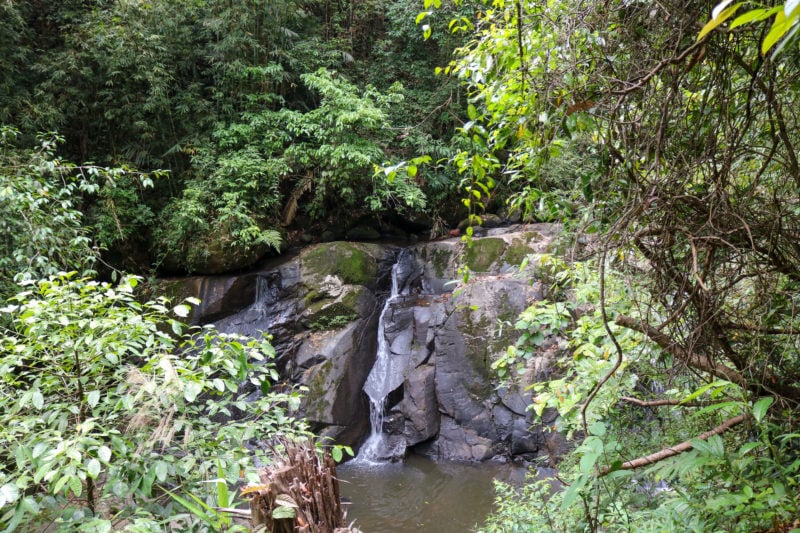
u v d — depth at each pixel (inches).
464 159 84.1
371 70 464.8
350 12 492.7
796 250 63.2
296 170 419.2
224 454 94.7
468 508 250.8
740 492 57.5
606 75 70.2
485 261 345.4
